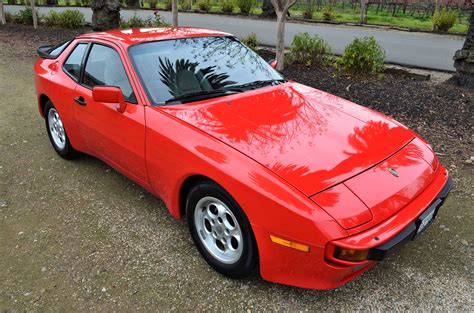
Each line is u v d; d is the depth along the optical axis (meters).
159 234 3.48
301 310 2.67
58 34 14.88
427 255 3.18
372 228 2.37
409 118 6.05
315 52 9.46
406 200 2.57
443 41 13.79
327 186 2.44
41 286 2.94
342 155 2.72
